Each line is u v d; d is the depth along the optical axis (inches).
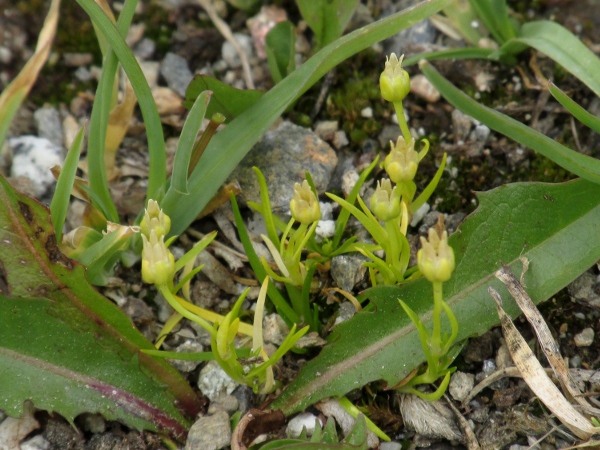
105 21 4.1
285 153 4.7
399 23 4.2
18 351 4.1
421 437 4.2
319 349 4.3
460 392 4.2
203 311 4.4
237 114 4.6
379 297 4.1
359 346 4.1
